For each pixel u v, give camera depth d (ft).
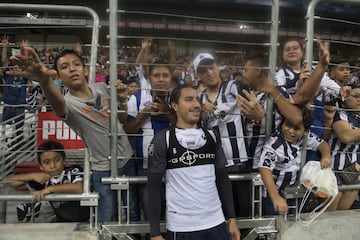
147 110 9.05
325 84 10.10
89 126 8.47
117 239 8.36
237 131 9.11
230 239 8.14
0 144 13.29
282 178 8.94
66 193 8.80
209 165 7.80
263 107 9.16
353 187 9.46
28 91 15.72
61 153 10.36
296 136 8.71
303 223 8.78
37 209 10.75
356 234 9.26
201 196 7.62
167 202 7.79
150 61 11.36
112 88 8.18
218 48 17.38
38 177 10.06
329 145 10.03
